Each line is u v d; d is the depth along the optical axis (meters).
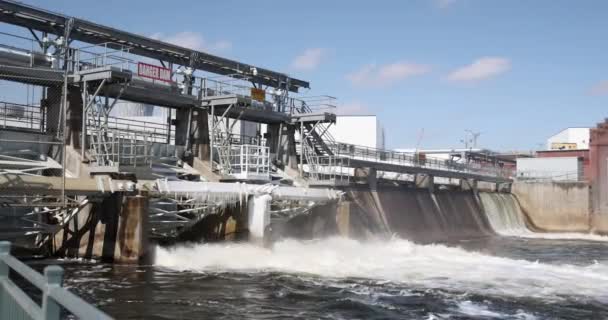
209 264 32.72
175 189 34.03
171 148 43.81
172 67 45.31
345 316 21.53
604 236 78.25
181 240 38.38
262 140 55.38
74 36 37.91
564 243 65.81
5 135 33.31
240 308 21.98
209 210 37.97
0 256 7.35
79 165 33.81
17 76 32.44
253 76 51.28
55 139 35.28
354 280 29.59
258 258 35.03
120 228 31.36
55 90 36.09
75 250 33.34
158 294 23.80
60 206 30.36
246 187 38.34
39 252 34.69
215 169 44.31
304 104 55.31
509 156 125.06
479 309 23.55
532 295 26.81
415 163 72.56
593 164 83.06
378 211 57.50
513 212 84.75
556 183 84.38
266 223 37.62
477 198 79.81
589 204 81.75
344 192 49.06
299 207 43.12
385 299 24.91
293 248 39.59
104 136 35.53
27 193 28.36
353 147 61.31
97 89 34.19
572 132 143.88
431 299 25.22
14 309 6.66
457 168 82.56
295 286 27.23
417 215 64.88
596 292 27.89
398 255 40.81
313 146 55.28
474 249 54.53
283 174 51.88
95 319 3.82
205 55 46.09
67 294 4.63
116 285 25.30
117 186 31.69
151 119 57.09
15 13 33.94
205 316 20.52
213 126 44.03
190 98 44.00
